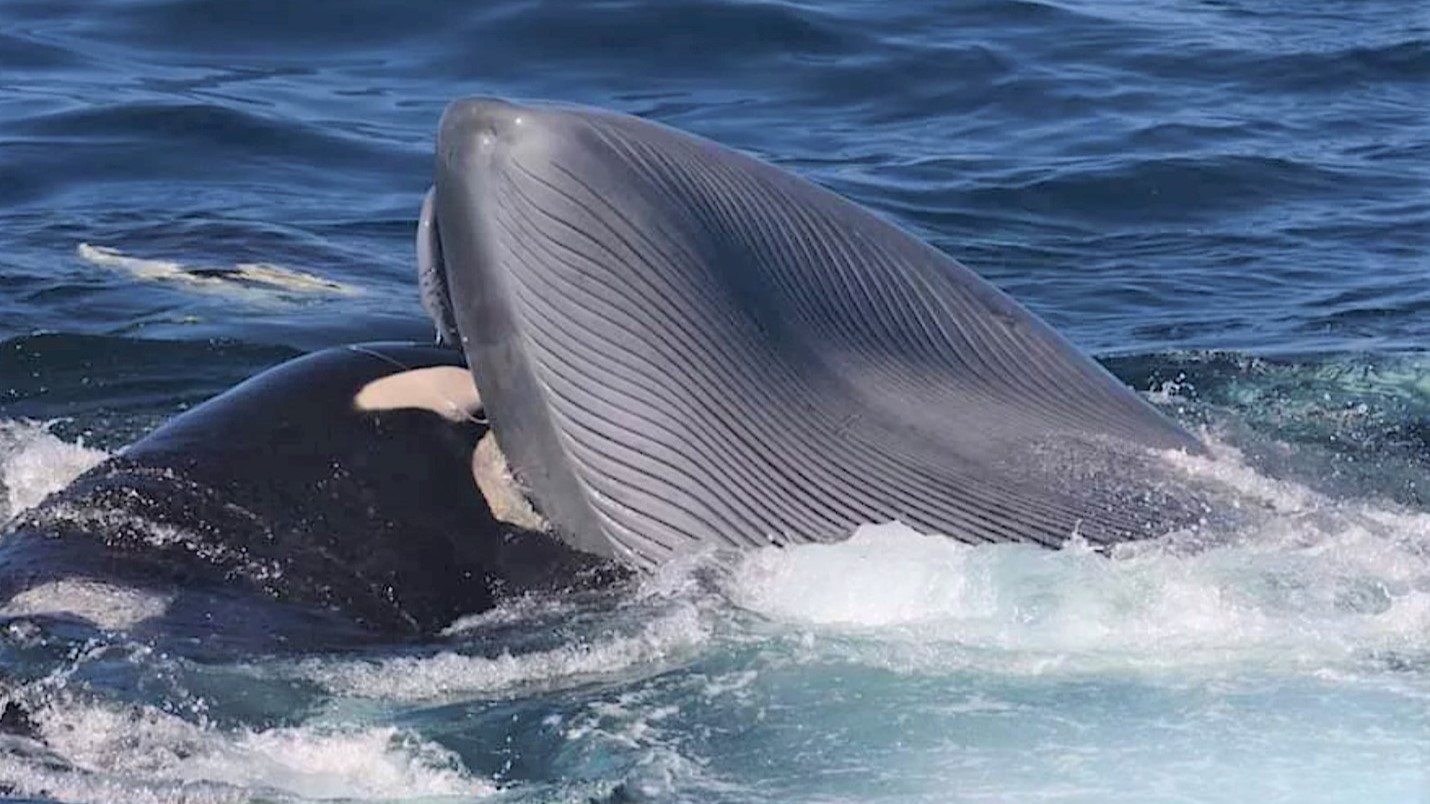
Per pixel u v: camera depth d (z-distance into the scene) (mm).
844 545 34000
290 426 35031
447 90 74375
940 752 28578
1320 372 48188
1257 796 26859
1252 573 33469
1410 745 28172
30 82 72812
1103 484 35688
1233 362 48875
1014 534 34500
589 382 34250
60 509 34000
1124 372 48250
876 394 36000
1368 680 30219
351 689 30906
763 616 32781
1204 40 82500
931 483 35000
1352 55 80875
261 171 65375
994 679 30641
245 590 32906
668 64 76812
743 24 79375
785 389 35156
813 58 77625
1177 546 34438
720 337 34781
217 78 74312
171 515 33719
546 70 76125
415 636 33156
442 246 34812
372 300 52844
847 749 28828
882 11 82438
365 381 35719
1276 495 36812
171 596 32469
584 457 34312
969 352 37312
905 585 32969
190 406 45406
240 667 31141
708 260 35062
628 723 29875
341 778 28547
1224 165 67625
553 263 34188
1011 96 75188
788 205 36625
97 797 27547
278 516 33969
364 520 34156
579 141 34594
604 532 34406
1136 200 64750
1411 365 48656
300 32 79250
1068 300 55438
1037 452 36094
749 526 34312
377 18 79875
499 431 34875
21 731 29203
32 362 47281
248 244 57375
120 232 58188
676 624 32469
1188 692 29984
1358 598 32906
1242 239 61281
